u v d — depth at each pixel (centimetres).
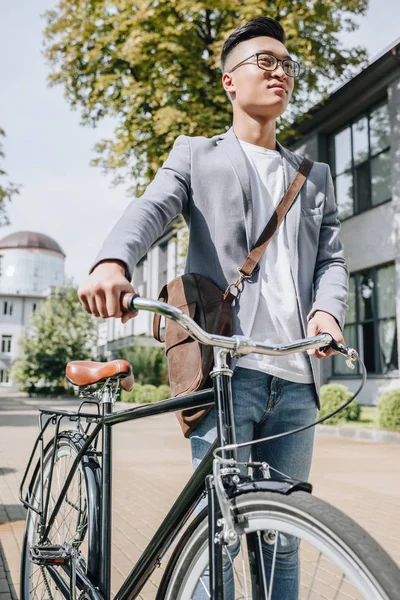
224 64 201
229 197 182
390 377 1350
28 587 238
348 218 1527
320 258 199
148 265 3262
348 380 1484
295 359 179
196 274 180
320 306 176
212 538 133
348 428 1031
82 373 214
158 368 2634
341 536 111
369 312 1448
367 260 1450
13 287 7606
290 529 121
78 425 227
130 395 2178
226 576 150
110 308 136
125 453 852
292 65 192
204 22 1327
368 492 559
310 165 200
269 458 185
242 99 193
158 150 1345
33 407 2436
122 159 1391
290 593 167
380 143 1433
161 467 726
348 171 1540
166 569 149
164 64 1286
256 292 177
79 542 206
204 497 151
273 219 184
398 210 1351
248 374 173
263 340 176
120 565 351
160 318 192
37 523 239
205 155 187
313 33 1309
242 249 181
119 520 468
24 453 861
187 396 155
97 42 1373
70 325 4119
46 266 7781
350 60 1383
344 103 1495
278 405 179
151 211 166
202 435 170
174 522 152
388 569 105
